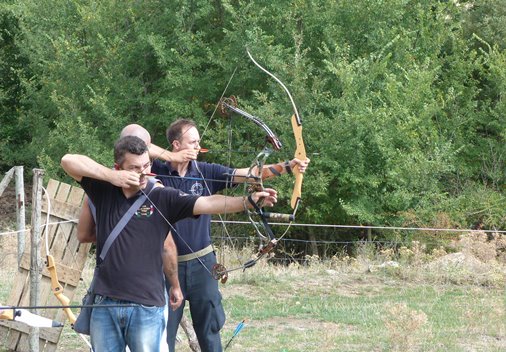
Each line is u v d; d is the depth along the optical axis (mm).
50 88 46812
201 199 8141
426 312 17812
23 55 50781
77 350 14359
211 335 10789
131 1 47281
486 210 41375
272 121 39312
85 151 41812
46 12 48656
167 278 10188
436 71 42938
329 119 40219
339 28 42875
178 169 10750
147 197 8148
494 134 48438
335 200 41781
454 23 46500
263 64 40875
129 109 46062
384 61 40188
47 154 45781
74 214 14133
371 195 40938
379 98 40594
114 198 8180
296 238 43500
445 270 22375
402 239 37156
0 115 53375
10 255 24625
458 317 17188
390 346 14469
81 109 46281
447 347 14523
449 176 45656
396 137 39938
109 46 45594
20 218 14016
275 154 40000
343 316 17297
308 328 16312
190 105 43531
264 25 44844
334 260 26516
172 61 44156
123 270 7992
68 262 14078
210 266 10648
